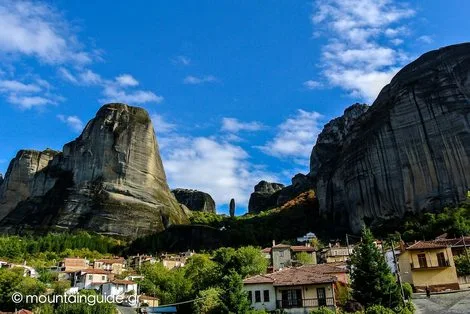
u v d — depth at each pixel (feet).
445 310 134.00
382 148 463.42
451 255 191.11
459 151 406.82
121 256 512.63
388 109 483.51
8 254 429.79
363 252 154.81
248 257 241.14
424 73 462.19
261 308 165.99
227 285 165.07
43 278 305.32
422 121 439.63
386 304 144.97
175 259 433.89
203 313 182.39
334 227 515.09
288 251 299.58
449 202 398.62
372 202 460.55
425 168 425.28
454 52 457.68
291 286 164.76
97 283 309.63
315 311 143.43
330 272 178.60
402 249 209.26
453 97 427.33
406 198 430.61
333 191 538.47
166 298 265.95
